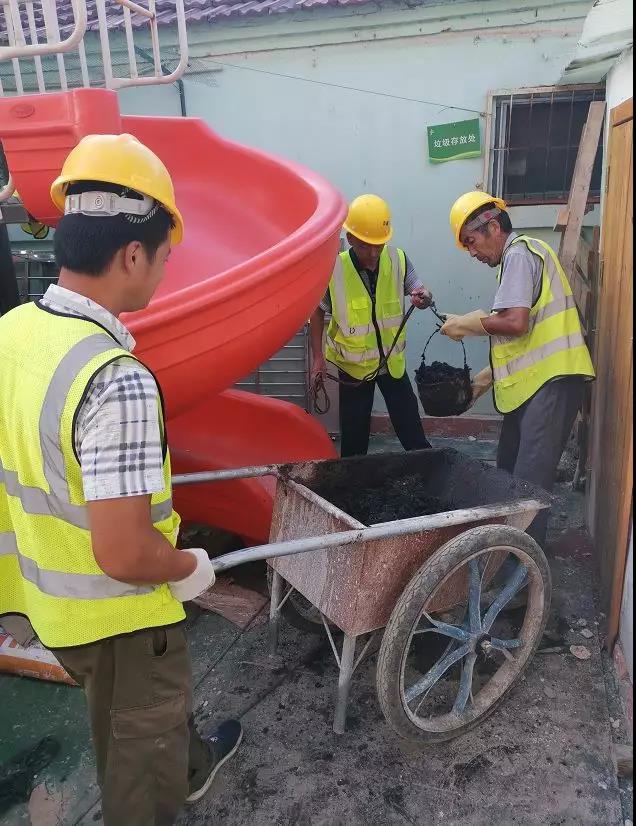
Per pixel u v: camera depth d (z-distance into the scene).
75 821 1.87
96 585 1.25
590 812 1.86
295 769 2.02
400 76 4.29
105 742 1.41
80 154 1.21
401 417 3.61
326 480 2.43
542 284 2.62
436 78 4.24
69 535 1.22
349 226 3.15
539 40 4.03
